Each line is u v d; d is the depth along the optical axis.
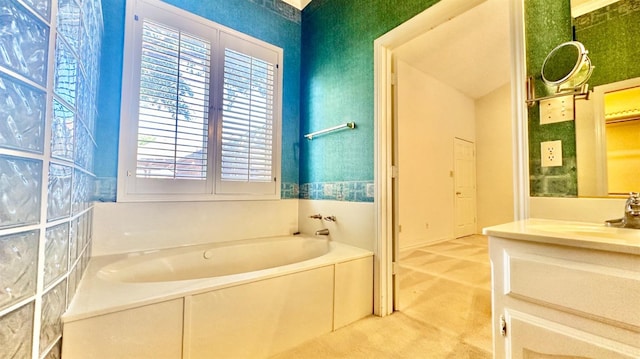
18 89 0.67
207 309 1.26
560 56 1.13
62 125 0.91
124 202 1.87
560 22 1.15
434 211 4.50
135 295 1.14
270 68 2.65
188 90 2.13
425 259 3.43
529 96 1.20
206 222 2.21
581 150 1.08
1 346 0.62
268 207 2.57
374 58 2.04
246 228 2.43
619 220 0.92
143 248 1.93
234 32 2.41
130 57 1.90
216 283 1.30
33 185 0.73
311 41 2.74
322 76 2.56
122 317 1.05
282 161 2.70
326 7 2.57
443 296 2.24
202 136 2.20
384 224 1.95
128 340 1.06
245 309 1.37
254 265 2.25
